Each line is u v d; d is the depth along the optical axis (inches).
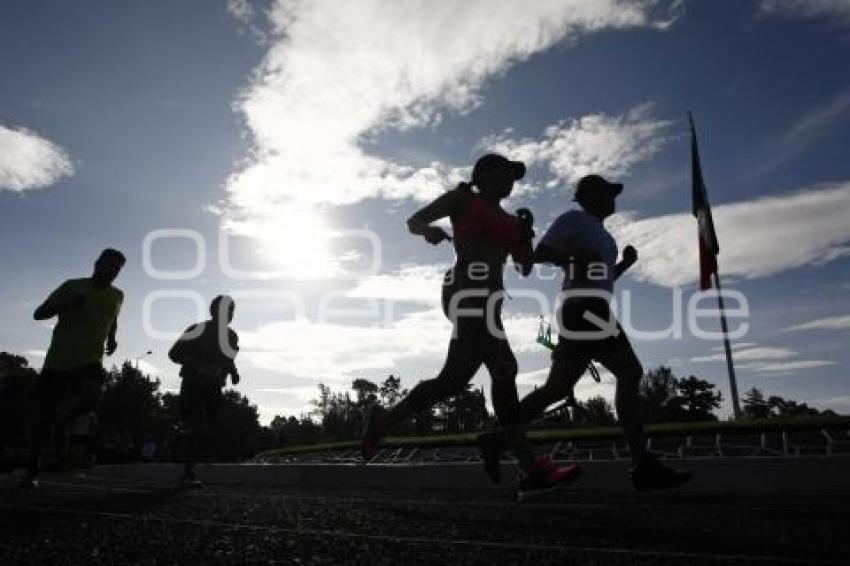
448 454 475.8
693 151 627.8
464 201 156.6
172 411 3134.8
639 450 168.1
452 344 155.1
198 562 78.6
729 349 573.0
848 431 370.9
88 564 77.6
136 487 235.9
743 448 373.1
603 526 108.8
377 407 159.9
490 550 85.2
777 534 96.9
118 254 235.5
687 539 93.2
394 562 77.6
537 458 164.4
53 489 218.1
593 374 178.5
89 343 230.7
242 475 340.8
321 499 173.8
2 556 82.8
